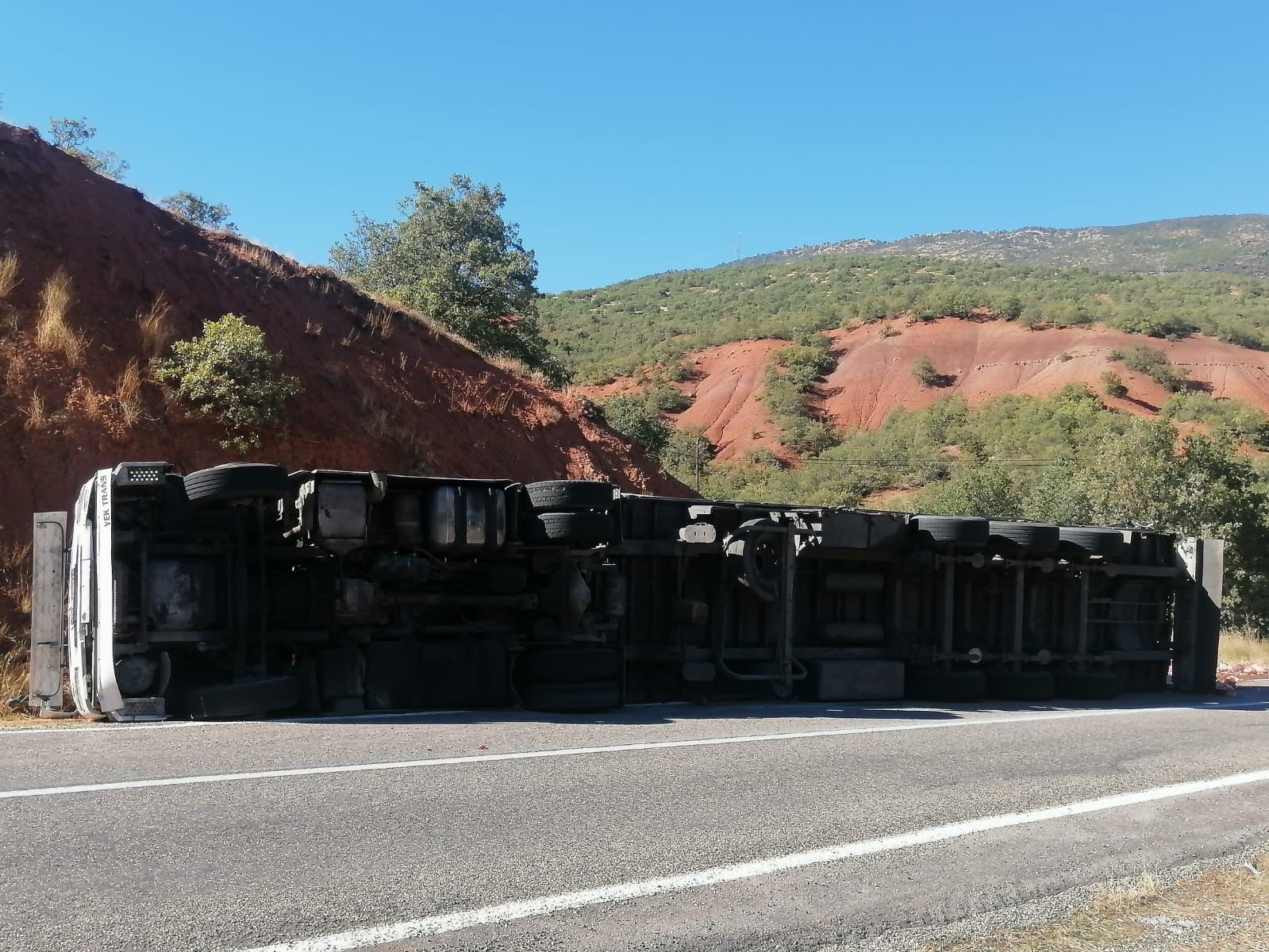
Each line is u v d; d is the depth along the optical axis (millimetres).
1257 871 5680
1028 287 149875
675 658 11891
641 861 5246
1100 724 11102
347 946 4020
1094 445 62406
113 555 9023
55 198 16656
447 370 20594
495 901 4578
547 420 21422
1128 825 6500
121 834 5238
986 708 12391
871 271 173625
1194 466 28266
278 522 10055
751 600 12695
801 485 67500
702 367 115000
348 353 18672
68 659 9727
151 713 8891
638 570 12117
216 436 15070
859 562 13422
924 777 7637
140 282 16625
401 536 10195
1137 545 15258
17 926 4059
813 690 12453
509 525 10656
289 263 19906
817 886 5027
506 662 10555
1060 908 4957
